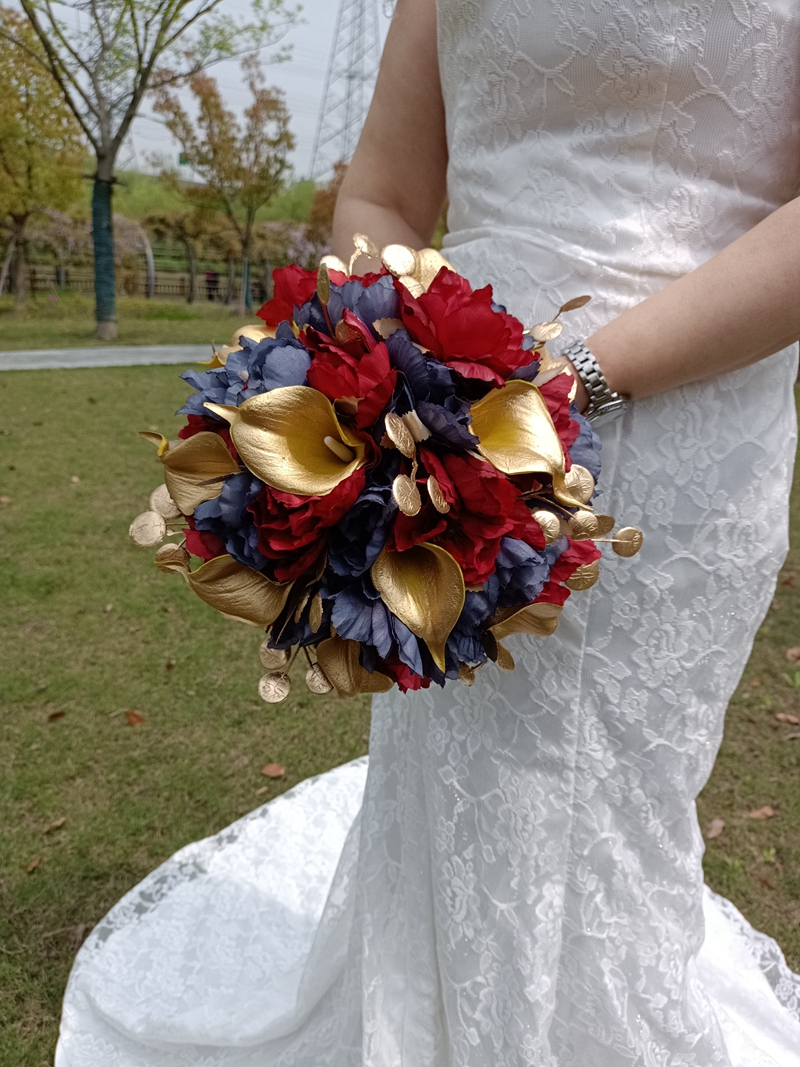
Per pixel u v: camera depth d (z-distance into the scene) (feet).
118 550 12.03
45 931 5.72
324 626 2.50
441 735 3.67
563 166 3.13
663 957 3.71
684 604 3.33
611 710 3.40
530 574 2.38
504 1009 3.66
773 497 3.38
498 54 3.16
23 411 19.84
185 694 8.51
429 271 2.84
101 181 34.94
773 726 8.19
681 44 2.82
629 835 3.58
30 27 39.68
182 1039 4.82
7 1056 4.91
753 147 3.01
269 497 2.18
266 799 7.06
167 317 50.78
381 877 4.11
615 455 3.14
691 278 2.81
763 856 6.53
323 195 63.82
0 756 7.47
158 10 32.22
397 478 2.04
